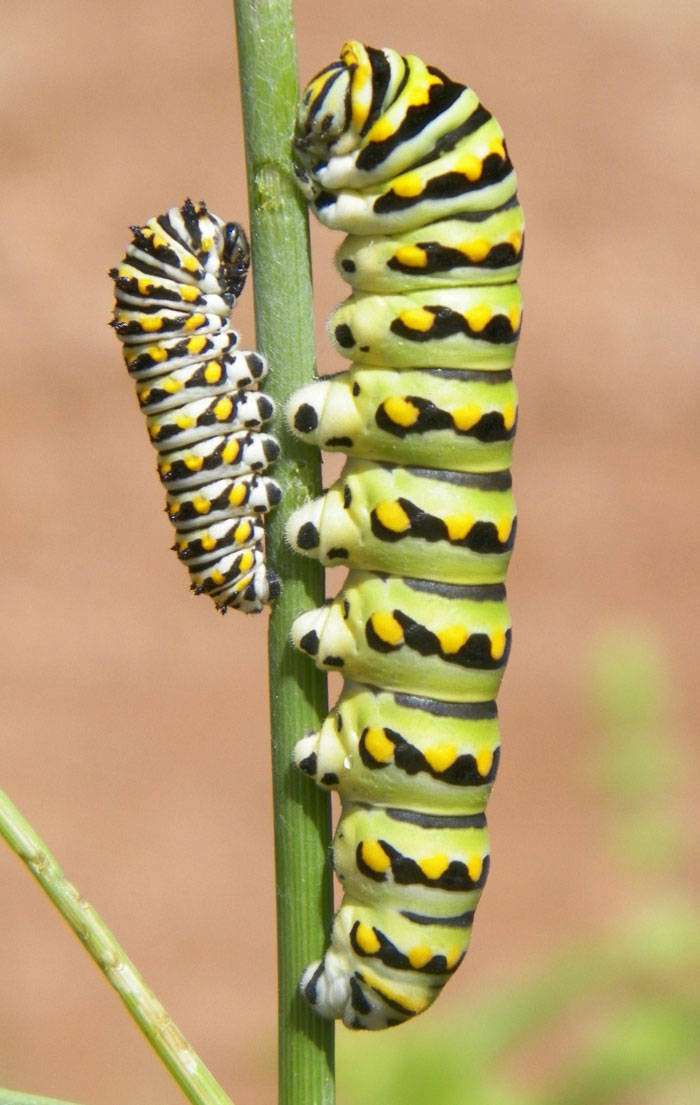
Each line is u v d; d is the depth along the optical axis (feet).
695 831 0.85
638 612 1.47
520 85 2.09
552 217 1.92
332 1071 0.65
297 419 0.65
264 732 1.38
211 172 1.94
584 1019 0.85
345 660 0.65
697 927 0.80
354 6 2.22
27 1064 1.07
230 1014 1.13
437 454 0.65
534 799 1.28
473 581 0.65
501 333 0.65
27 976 1.16
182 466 0.65
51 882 0.61
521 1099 0.79
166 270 0.65
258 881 1.24
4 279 1.82
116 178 1.93
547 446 1.70
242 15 0.63
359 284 0.65
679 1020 0.79
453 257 0.65
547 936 1.15
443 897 0.66
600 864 1.21
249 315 1.62
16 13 2.18
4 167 1.95
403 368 0.65
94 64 2.09
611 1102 0.81
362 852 0.66
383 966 0.66
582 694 1.36
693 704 1.23
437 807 0.66
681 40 2.17
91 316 1.79
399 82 0.64
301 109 0.64
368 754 0.65
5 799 0.61
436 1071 0.78
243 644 1.48
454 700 0.65
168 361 0.65
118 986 0.62
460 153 0.64
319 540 0.65
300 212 0.64
